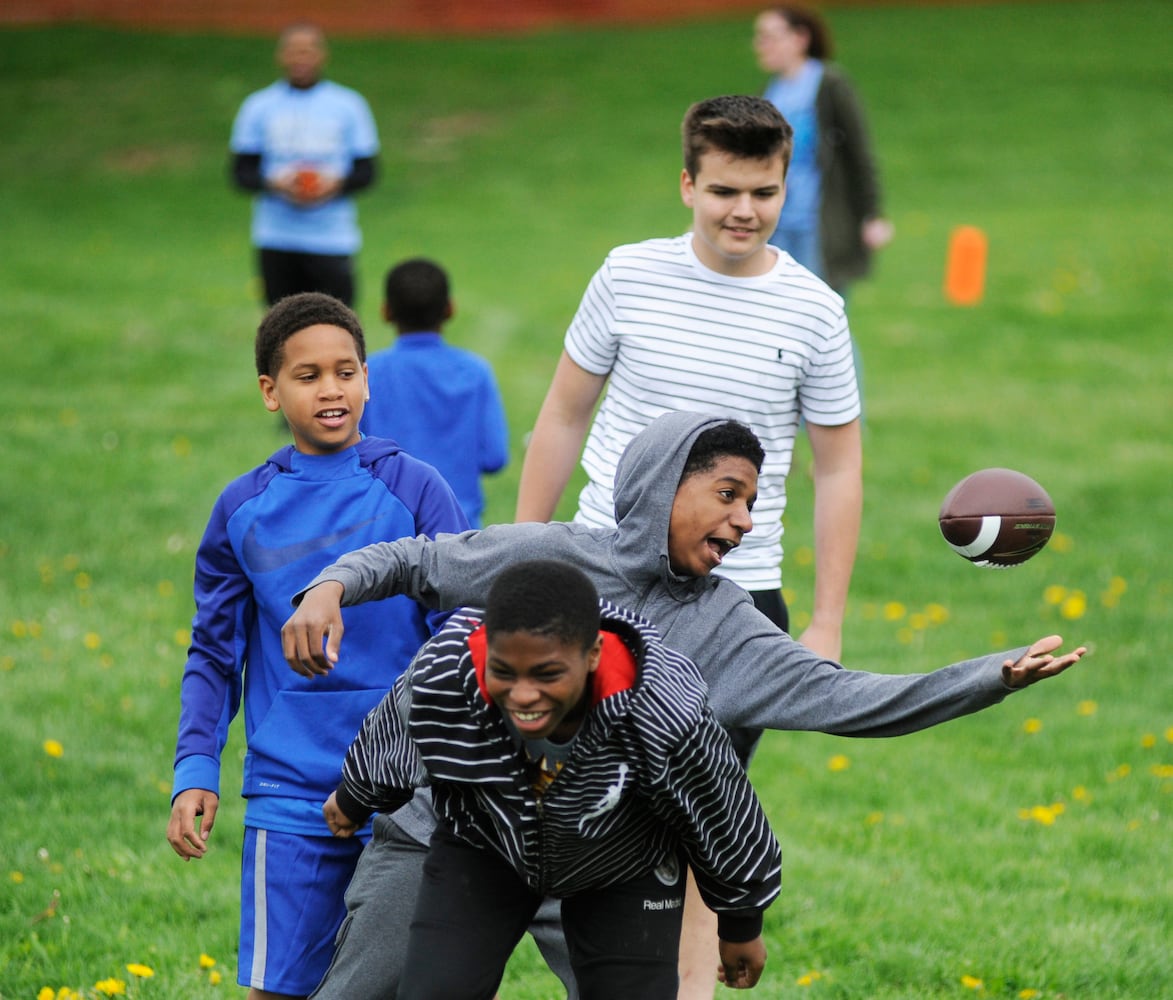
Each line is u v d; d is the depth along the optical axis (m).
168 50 105.50
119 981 13.87
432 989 9.70
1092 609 26.83
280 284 34.84
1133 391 41.09
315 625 9.85
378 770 10.17
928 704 9.57
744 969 10.52
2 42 105.81
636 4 120.69
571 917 10.15
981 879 16.92
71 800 18.39
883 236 32.16
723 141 12.59
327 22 115.25
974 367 43.62
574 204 73.56
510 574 8.88
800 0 122.69
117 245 64.00
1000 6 120.81
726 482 10.30
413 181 79.38
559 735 9.36
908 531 30.73
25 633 24.11
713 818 9.64
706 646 10.49
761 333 12.98
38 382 39.91
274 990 11.31
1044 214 67.25
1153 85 94.88
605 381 13.74
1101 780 20.06
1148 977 14.75
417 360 20.22
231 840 17.62
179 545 28.95
